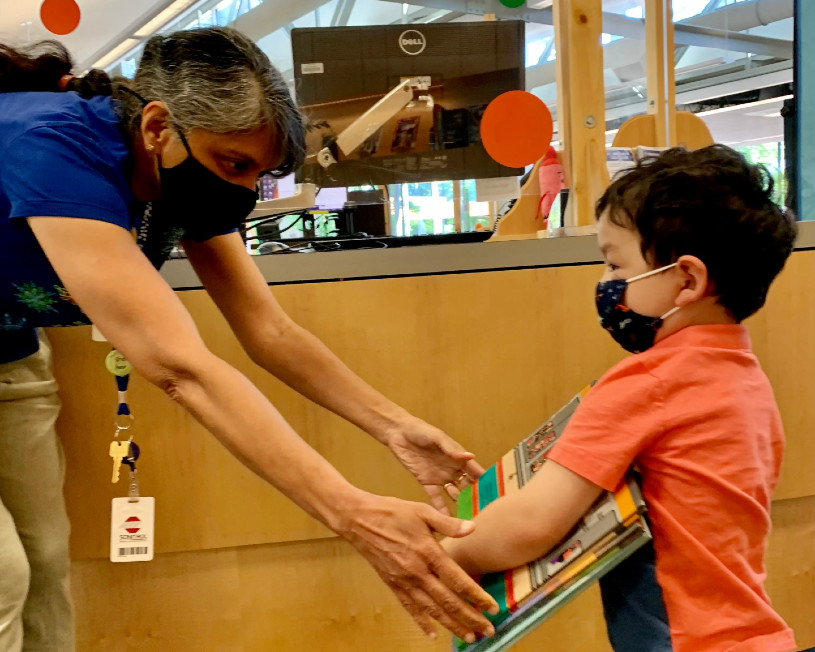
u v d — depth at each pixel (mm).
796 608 1357
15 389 928
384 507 634
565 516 693
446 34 1535
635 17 2967
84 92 777
